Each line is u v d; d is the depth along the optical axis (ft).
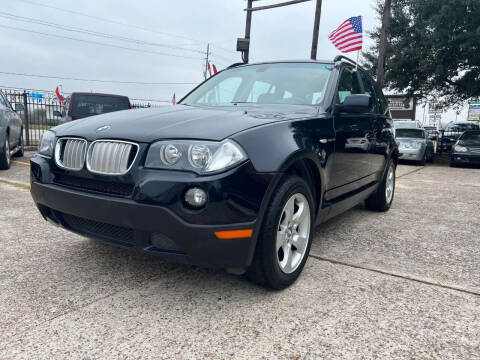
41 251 10.12
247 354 5.96
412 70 49.11
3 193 17.01
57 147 8.38
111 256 9.86
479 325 6.95
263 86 11.45
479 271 9.53
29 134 41.55
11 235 11.34
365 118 12.51
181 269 9.14
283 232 8.00
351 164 11.14
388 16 44.62
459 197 20.25
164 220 6.59
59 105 42.04
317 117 9.37
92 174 7.44
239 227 6.77
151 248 7.04
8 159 24.47
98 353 5.90
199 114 8.57
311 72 11.55
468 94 51.34
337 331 6.64
